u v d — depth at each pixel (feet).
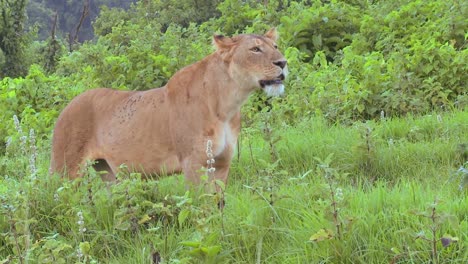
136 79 70.44
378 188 34.47
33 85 74.69
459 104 57.06
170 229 32.63
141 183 34.24
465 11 73.00
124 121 39.45
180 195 37.09
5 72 187.62
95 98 41.14
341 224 28.40
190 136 37.40
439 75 61.16
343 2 93.97
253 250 29.71
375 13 88.22
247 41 36.88
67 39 246.47
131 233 32.89
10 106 73.15
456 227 25.85
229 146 37.99
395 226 28.91
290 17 92.73
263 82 36.96
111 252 31.40
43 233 34.09
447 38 71.26
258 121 55.77
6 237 30.17
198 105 37.29
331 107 59.11
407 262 27.04
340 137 49.19
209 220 30.68
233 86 37.14
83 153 41.11
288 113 59.93
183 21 167.02
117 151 39.65
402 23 80.28
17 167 51.03
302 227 30.04
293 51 76.84
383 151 44.80
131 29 99.96
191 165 37.52
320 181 38.11
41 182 37.01
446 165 42.93
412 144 46.68
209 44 90.12
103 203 34.40
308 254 28.32
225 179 38.55
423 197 32.76
